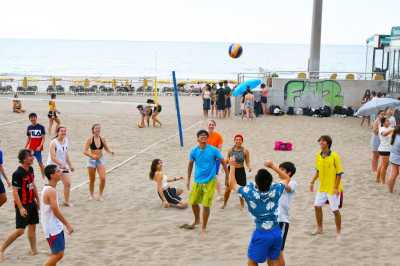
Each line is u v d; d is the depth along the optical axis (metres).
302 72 31.34
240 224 10.48
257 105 29.50
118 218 10.87
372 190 13.26
